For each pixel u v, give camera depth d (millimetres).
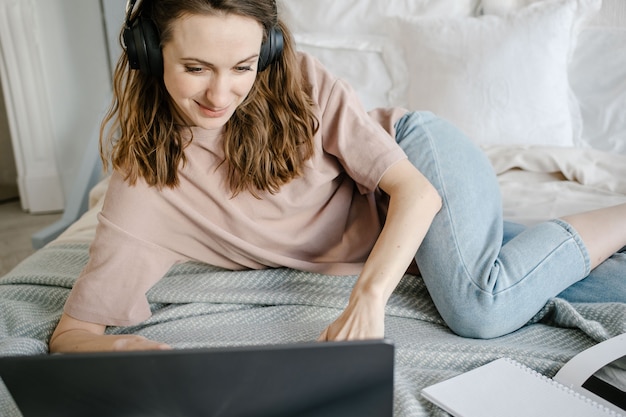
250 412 663
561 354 966
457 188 1146
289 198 1139
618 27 1927
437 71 1948
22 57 2959
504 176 1717
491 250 1107
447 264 1105
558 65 1883
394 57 2066
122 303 1064
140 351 619
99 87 3016
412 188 1053
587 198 1522
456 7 2076
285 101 1070
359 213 1225
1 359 631
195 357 617
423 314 1162
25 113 3066
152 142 1063
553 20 1879
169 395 650
